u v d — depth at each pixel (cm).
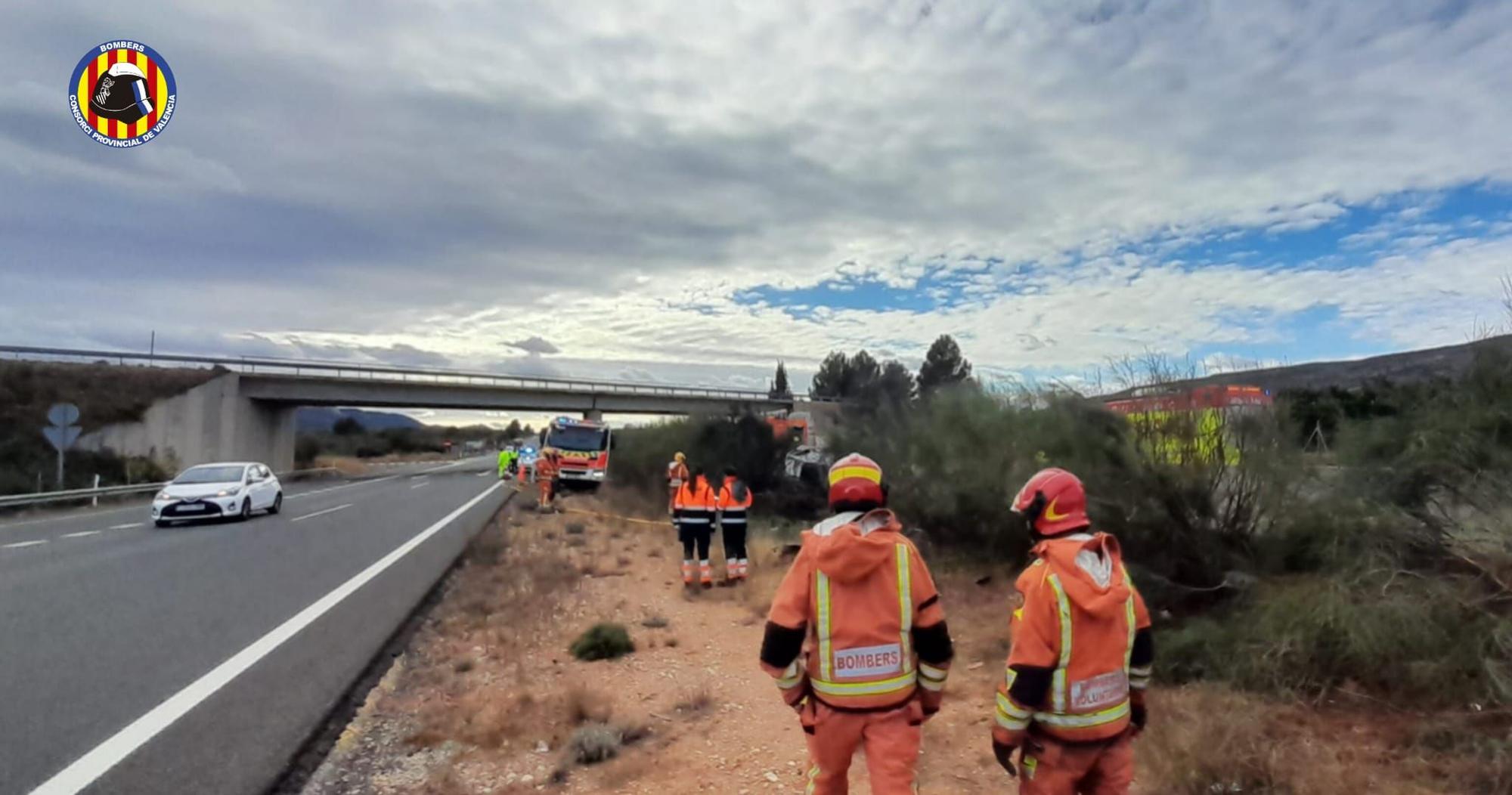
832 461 1669
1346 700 559
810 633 353
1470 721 500
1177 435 758
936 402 1233
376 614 1003
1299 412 738
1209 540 735
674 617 997
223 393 4666
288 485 4650
